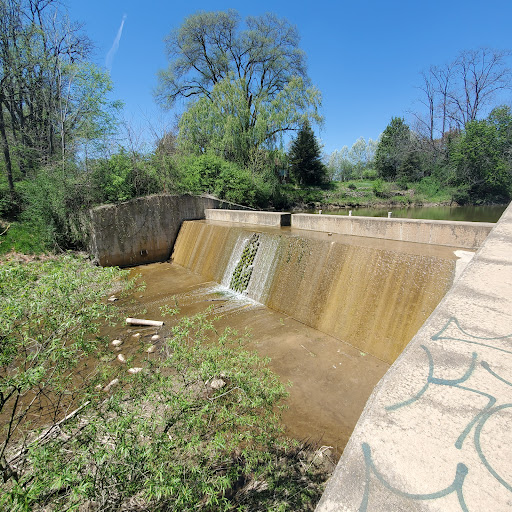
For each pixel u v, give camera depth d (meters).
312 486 4.28
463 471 1.33
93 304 3.80
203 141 27.98
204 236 16.05
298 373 7.06
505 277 2.78
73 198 16.78
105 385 5.48
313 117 27.42
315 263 9.64
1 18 16.89
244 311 10.48
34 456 2.93
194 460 3.38
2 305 3.27
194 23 28.88
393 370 1.93
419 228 9.94
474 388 1.71
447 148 36.25
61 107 19.75
